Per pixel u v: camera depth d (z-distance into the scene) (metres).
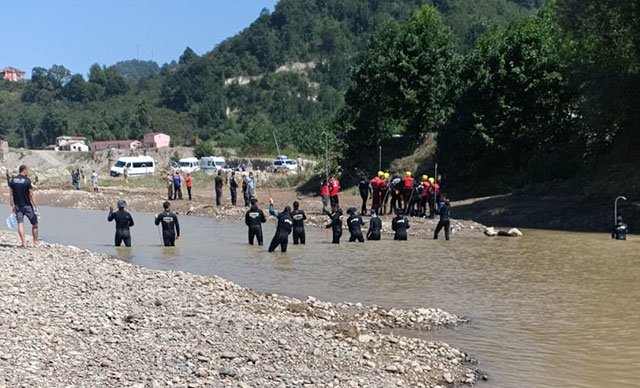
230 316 12.45
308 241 27.52
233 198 43.72
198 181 67.38
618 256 23.16
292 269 20.33
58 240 27.44
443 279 18.69
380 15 195.62
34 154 113.62
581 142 41.09
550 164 39.97
